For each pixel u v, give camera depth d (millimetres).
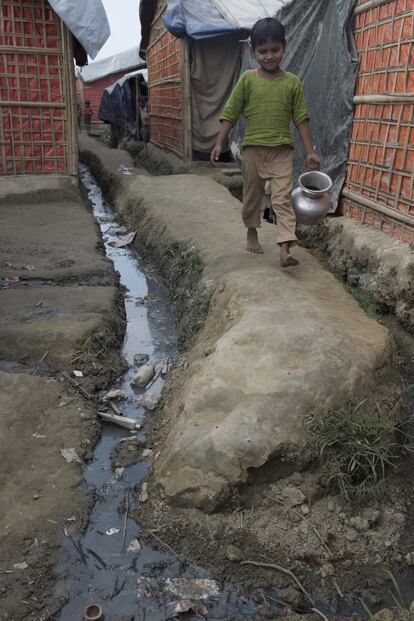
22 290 5500
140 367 4637
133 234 8273
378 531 2863
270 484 2973
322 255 6559
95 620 2480
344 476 2951
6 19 8266
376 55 5832
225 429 3018
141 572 2738
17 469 3260
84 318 4887
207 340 4297
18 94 8594
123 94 20594
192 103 11719
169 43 13133
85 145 19375
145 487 3182
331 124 6805
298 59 7578
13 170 8898
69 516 3018
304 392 3143
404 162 5328
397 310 4945
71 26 8031
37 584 2645
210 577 2713
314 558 2746
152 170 14336
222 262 5414
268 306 4016
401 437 3396
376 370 3455
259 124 4594
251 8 11367
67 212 8547
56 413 3799
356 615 2455
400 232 5484
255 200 5047
